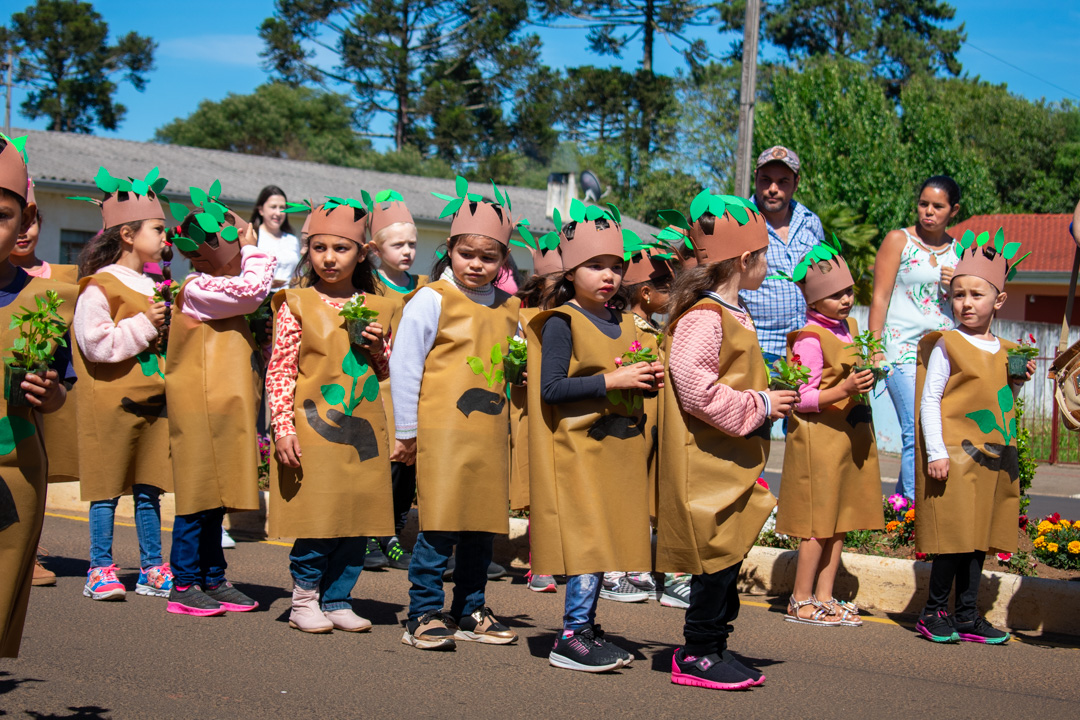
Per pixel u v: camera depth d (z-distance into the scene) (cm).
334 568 536
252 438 552
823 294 556
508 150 4909
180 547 555
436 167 4731
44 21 5522
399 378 499
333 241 523
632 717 411
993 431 536
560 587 668
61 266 581
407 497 644
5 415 326
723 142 4250
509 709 417
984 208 3622
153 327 574
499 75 4869
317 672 459
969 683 474
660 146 4656
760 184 677
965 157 3628
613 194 4472
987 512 533
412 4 4862
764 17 5256
